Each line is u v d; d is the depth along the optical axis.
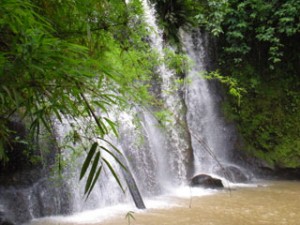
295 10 9.37
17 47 1.29
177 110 7.36
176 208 6.22
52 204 5.75
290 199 7.03
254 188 8.09
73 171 5.26
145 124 7.28
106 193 6.22
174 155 8.01
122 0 2.72
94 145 1.47
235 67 10.55
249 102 10.34
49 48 1.37
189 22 9.11
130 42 3.07
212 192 7.54
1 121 1.67
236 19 10.01
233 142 10.16
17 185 5.82
